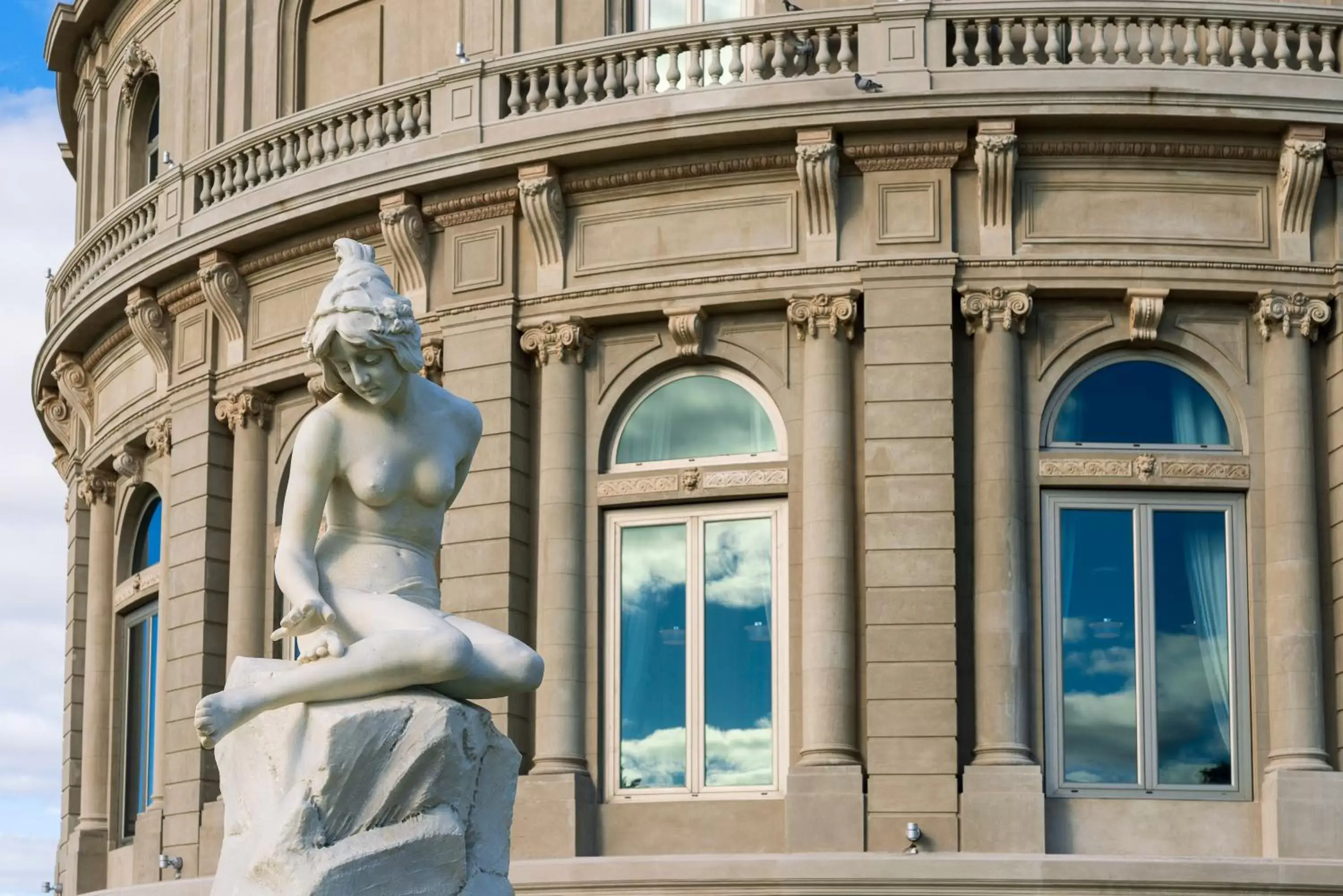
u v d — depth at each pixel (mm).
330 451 11828
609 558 34188
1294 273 32656
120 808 41969
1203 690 32406
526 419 34594
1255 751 32125
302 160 36781
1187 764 32250
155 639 41625
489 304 34531
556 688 33438
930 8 32562
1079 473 32562
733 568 33594
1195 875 29188
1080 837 31719
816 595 32406
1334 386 32625
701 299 33500
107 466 43219
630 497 34000
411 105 35656
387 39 37750
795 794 31609
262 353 37750
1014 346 32562
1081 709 32250
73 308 42062
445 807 11453
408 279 35531
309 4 39062
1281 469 32500
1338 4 33531
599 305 34000
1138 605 32469
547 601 33812
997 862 29297
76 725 44469
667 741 33531
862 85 32062
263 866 10914
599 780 33531
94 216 44938
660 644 33812
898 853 30547
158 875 37719
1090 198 32688
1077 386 33094
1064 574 32562
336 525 12008
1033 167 32750
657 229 33938
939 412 32062
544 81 35438
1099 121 32250
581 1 35562
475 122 34500
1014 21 32688
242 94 39188
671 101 33000
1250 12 32562
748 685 33250
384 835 11164
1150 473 32562
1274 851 31188
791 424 33344
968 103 32062
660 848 32969
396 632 11328
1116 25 32875
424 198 35188
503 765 11914
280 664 11703
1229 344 33000
